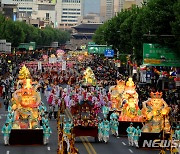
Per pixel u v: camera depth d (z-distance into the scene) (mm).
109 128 74375
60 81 152000
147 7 124125
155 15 110125
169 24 109125
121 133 75438
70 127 64250
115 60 191000
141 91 109938
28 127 68750
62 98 89125
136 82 130250
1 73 165250
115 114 76375
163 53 104688
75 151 47031
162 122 68625
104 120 70438
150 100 70812
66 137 48500
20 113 69062
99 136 69438
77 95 101625
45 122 68250
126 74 164500
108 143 69500
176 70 110750
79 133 68938
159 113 69500
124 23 167375
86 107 72375
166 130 67750
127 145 68062
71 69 195750
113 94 88750
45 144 66688
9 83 132625
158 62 104750
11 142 66188
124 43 175375
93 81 130500
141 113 74375
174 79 105688
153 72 126000
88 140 70938
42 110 75125
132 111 77312
